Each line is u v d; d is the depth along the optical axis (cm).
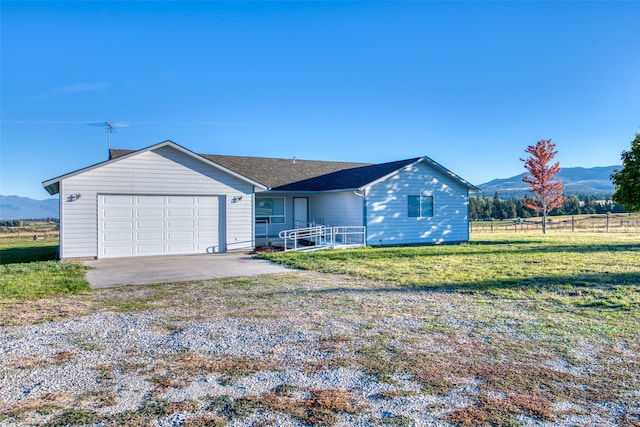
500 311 637
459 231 2044
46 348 481
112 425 301
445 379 383
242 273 1080
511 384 371
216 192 1652
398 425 298
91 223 1459
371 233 1838
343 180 2062
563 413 316
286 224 2186
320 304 697
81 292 825
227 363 429
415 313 630
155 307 690
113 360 441
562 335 514
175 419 309
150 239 1548
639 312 617
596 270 993
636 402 335
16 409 328
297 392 357
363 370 406
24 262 1462
